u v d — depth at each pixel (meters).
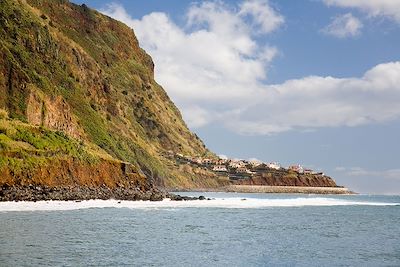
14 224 52.22
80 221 58.12
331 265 34.50
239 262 35.06
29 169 90.44
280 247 42.88
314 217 80.38
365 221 74.62
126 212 74.12
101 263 32.81
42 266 30.92
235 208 98.31
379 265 34.62
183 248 40.78
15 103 122.69
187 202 110.81
